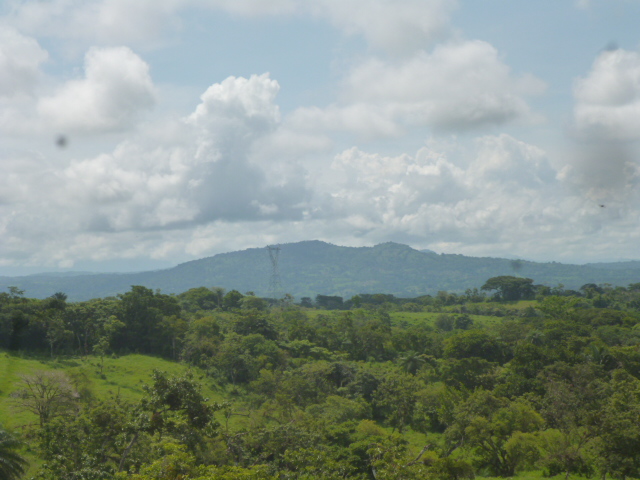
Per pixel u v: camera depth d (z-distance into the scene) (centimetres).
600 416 5344
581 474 6197
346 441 6794
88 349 12381
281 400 8606
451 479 5584
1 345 11069
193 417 4400
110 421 5000
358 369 11531
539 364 10681
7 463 4347
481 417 6875
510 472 6581
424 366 12338
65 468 4134
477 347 12812
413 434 8862
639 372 10556
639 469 4912
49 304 12544
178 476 3556
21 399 6956
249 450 5812
